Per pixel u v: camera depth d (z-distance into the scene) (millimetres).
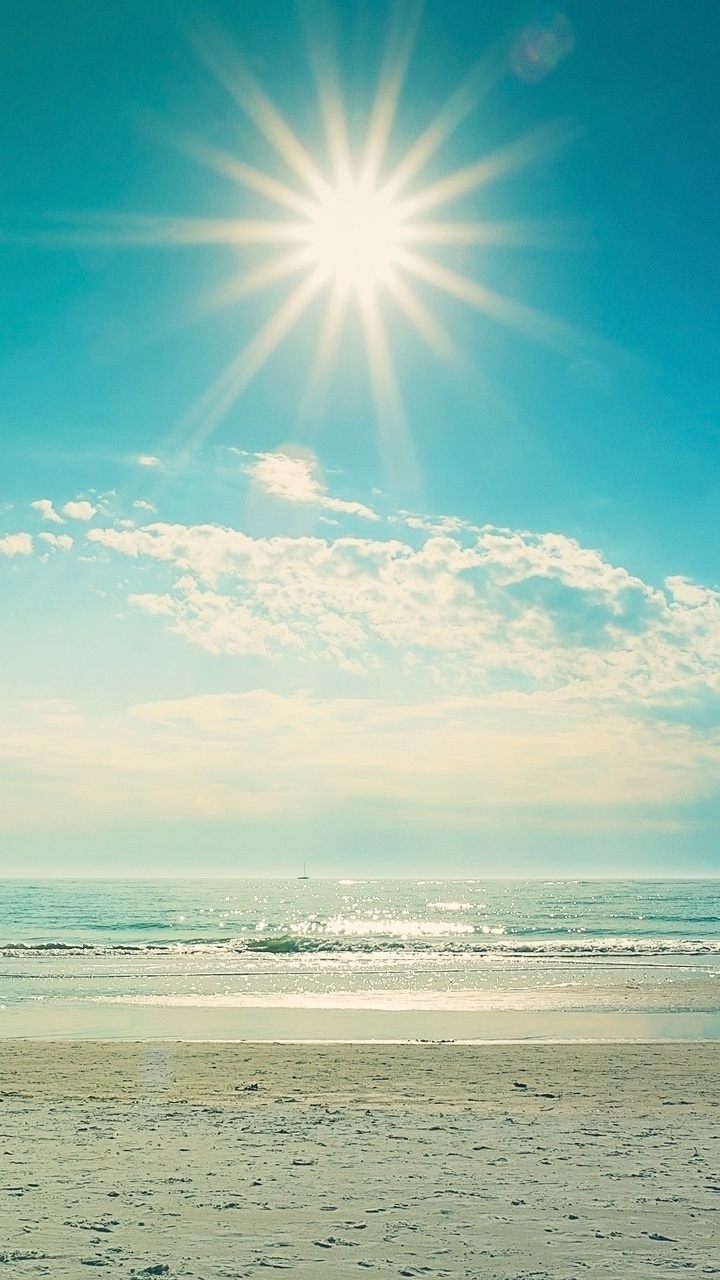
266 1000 29312
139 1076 17125
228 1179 9641
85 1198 8805
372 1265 6879
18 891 168875
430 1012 26969
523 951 49656
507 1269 6832
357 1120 13195
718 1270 6836
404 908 121312
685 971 39188
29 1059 18797
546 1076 17438
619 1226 8023
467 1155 10906
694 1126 13000
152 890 188750
